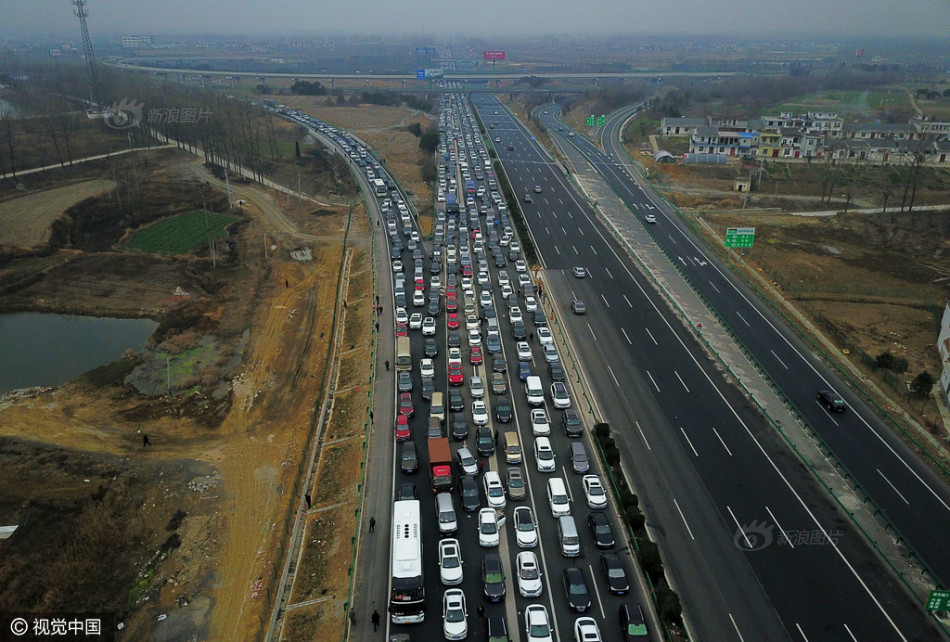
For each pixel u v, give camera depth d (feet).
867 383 229.86
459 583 145.38
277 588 150.82
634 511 161.89
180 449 202.80
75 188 441.27
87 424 215.31
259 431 211.82
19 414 219.61
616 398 218.18
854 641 133.08
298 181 486.79
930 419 209.87
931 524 165.99
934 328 271.49
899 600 143.02
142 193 445.37
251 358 257.96
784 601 142.41
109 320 290.35
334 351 259.19
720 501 172.35
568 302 290.56
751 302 293.23
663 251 355.36
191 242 376.07
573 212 422.00
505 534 160.66
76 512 175.32
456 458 186.19
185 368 250.98
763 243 371.97
